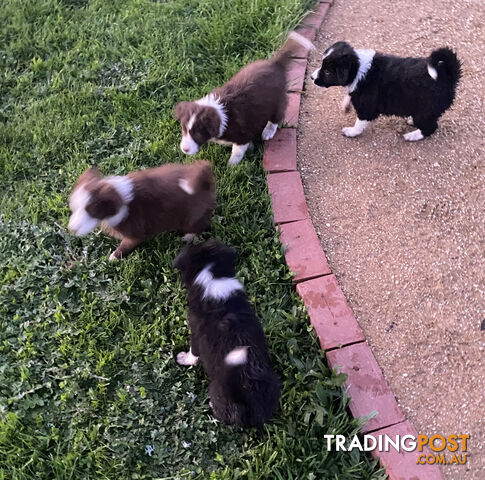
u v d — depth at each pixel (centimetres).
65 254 171
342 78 179
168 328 157
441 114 185
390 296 162
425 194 181
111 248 173
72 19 238
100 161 193
